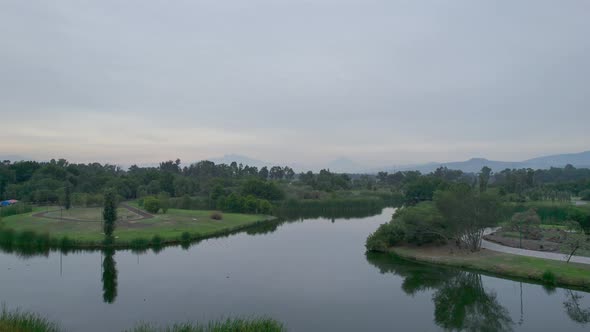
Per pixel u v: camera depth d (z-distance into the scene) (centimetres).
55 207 11306
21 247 6725
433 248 6500
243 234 8794
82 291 4444
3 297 4209
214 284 4769
